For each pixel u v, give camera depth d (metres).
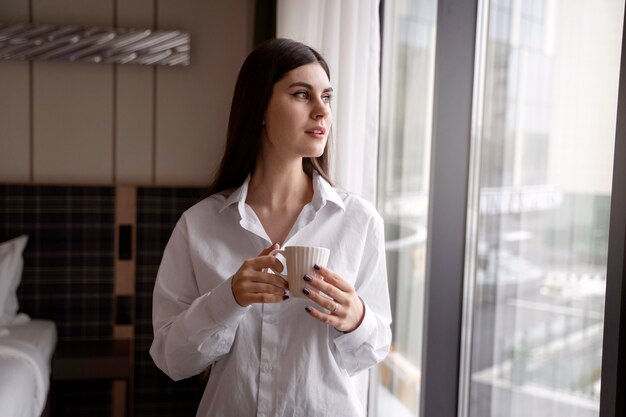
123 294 3.48
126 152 3.52
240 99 1.44
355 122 2.11
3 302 3.18
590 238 1.46
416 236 2.35
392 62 2.56
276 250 1.28
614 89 1.39
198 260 1.42
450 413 2.07
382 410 2.63
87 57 3.41
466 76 1.99
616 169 1.28
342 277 1.37
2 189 3.37
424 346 2.08
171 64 3.48
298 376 1.35
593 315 1.46
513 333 1.78
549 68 1.61
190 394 3.56
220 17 3.56
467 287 2.03
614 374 1.29
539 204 1.65
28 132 3.44
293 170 1.45
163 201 3.48
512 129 1.78
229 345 1.35
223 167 1.49
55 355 3.18
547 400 1.63
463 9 1.98
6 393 2.19
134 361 3.51
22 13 3.41
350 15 2.10
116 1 3.49
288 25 2.51
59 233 3.42
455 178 2.02
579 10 1.50
